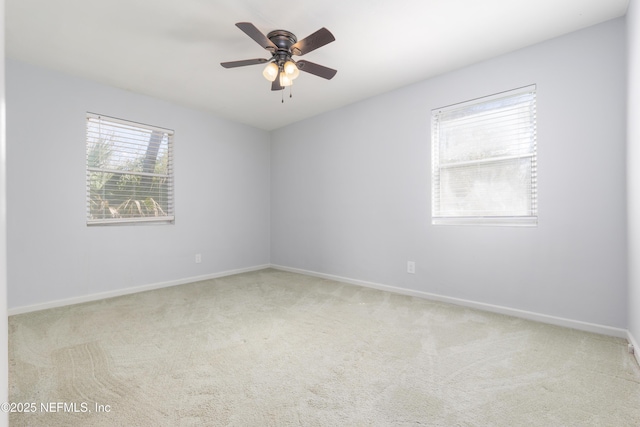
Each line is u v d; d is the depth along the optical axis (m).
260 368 1.82
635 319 1.98
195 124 4.14
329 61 2.87
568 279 2.44
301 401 1.51
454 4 2.09
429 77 3.21
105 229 3.35
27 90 2.87
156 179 3.82
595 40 2.32
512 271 2.71
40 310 2.89
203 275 4.21
